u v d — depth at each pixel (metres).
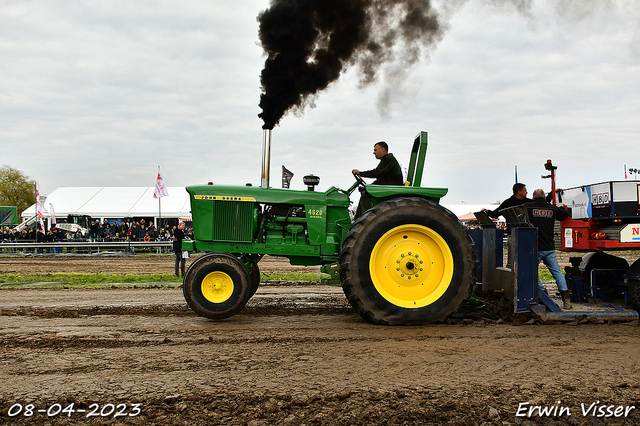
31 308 5.93
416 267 5.07
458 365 3.58
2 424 2.63
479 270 6.12
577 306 5.55
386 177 5.74
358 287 4.87
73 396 2.96
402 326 4.89
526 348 4.06
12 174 46.31
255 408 2.80
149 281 9.62
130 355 3.84
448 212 5.03
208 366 3.54
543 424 2.69
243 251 5.52
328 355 3.84
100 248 20.25
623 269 5.86
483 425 2.67
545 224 5.54
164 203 26.91
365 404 2.87
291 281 9.32
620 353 3.93
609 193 5.55
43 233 21.12
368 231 4.91
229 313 5.10
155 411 2.76
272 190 5.61
